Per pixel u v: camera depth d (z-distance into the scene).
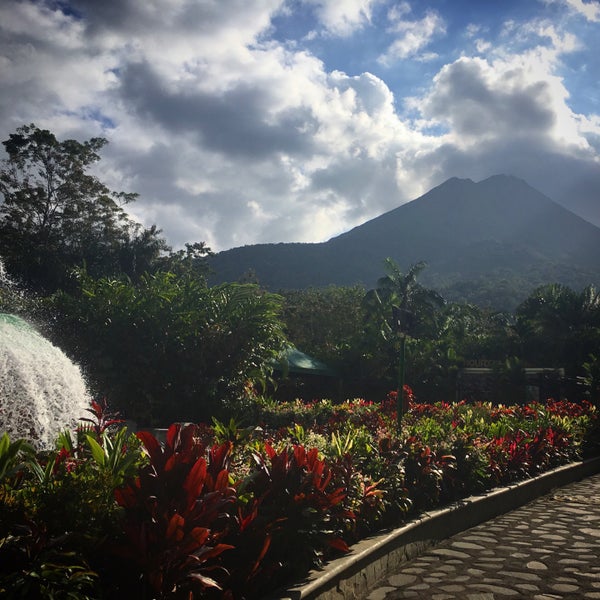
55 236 46.91
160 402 12.82
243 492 4.18
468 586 5.10
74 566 2.89
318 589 4.20
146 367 12.72
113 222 49.44
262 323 14.02
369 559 5.16
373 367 35.97
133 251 45.22
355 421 12.08
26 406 7.63
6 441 3.28
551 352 47.12
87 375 12.52
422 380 37.56
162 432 8.81
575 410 16.09
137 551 3.14
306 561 4.33
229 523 3.91
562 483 11.57
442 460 7.70
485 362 47.31
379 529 5.99
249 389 14.35
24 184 48.69
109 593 3.21
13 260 41.84
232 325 13.80
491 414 14.95
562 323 49.31
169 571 3.17
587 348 43.06
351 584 4.79
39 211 47.97
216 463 3.87
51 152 48.62
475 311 73.94
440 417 14.67
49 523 3.05
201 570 3.32
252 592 3.89
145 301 13.23
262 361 14.11
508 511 8.89
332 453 6.23
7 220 46.81
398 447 7.03
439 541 6.82
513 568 5.67
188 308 13.46
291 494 4.39
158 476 3.43
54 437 7.77
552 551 6.32
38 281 42.19
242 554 3.92
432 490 7.21
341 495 4.59
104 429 5.25
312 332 50.16
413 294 48.19
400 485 6.52
